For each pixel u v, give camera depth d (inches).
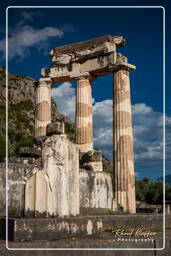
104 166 2650.1
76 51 1190.3
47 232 360.5
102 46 1122.0
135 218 589.3
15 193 549.0
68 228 375.2
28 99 4751.5
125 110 1047.6
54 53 1232.8
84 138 1129.4
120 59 1088.2
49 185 389.4
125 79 1066.1
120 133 1034.7
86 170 676.7
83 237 385.4
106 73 1150.3
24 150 621.3
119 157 1022.4
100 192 684.7
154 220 616.7
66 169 405.4
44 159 395.9
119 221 565.3
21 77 5162.4
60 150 401.1
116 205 797.2
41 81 1221.7
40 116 1200.2
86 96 1154.0
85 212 652.1
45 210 382.3
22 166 561.0
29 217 379.6
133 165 1033.5
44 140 409.7
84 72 1154.0
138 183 3189.0
